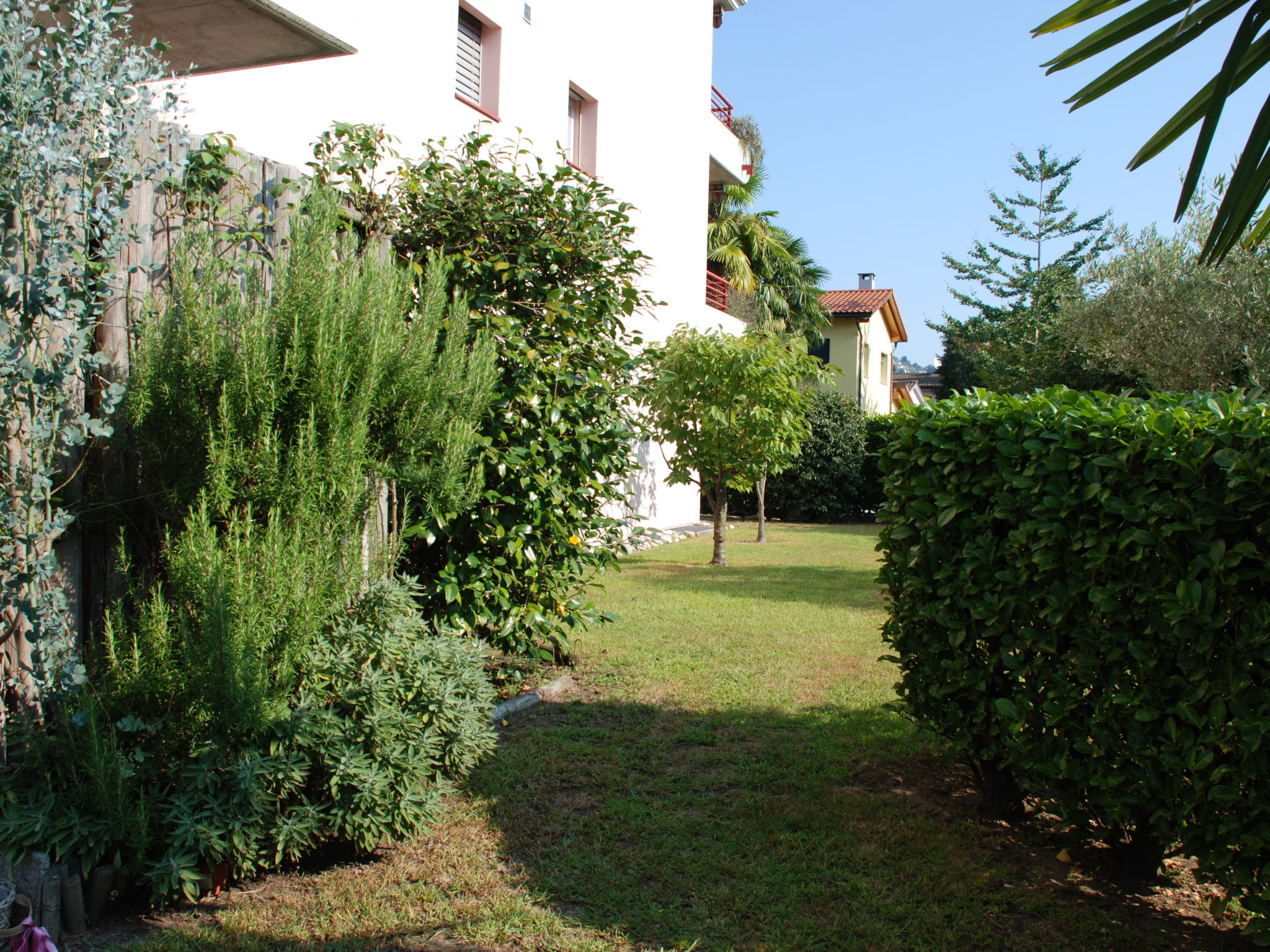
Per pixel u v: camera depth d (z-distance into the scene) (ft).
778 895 10.55
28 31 8.79
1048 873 11.39
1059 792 11.10
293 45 17.57
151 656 9.75
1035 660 11.30
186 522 9.88
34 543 9.22
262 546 9.90
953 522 12.73
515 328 16.88
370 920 9.77
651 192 47.78
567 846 11.59
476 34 32.89
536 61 35.81
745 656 21.48
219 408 10.27
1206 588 9.15
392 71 26.84
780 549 47.24
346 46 17.66
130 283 10.28
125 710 9.91
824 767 14.49
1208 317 38.93
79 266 9.45
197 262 10.92
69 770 9.79
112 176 9.70
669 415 38.93
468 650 12.69
